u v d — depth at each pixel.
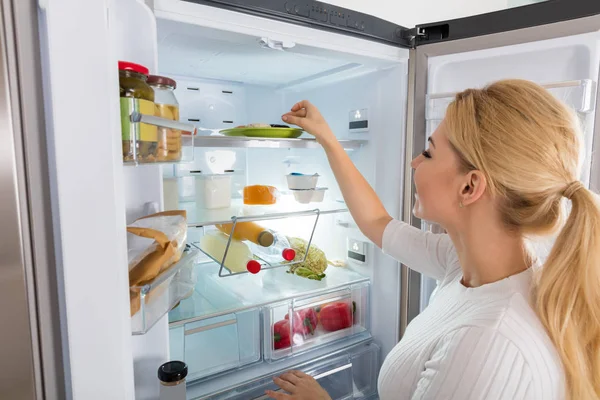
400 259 1.06
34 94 0.41
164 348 0.85
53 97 0.39
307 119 1.11
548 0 0.99
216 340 1.32
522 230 0.64
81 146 0.40
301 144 1.22
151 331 0.83
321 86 1.56
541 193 0.60
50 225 0.43
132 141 0.54
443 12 1.94
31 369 0.42
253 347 1.29
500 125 0.61
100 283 0.42
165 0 0.82
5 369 0.42
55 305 0.44
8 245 0.40
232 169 1.56
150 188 0.81
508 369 0.55
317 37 1.02
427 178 0.71
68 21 0.39
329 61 1.24
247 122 1.62
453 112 0.67
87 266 0.41
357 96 1.40
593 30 0.94
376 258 1.41
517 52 1.04
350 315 1.43
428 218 0.73
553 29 0.99
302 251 1.36
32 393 0.43
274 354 1.28
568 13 0.97
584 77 0.98
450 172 0.67
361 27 1.08
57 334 0.45
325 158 1.55
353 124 1.42
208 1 0.87
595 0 0.93
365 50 1.10
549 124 0.59
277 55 1.18
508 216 0.63
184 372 0.76
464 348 0.58
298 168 1.73
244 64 1.28
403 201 1.25
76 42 0.39
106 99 0.41
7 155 0.39
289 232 1.67
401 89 1.21
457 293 0.72
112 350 0.44
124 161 0.54
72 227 0.40
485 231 0.66
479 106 0.64
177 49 1.11
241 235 1.29
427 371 0.64
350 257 1.53
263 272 1.52
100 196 0.41
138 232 0.62
